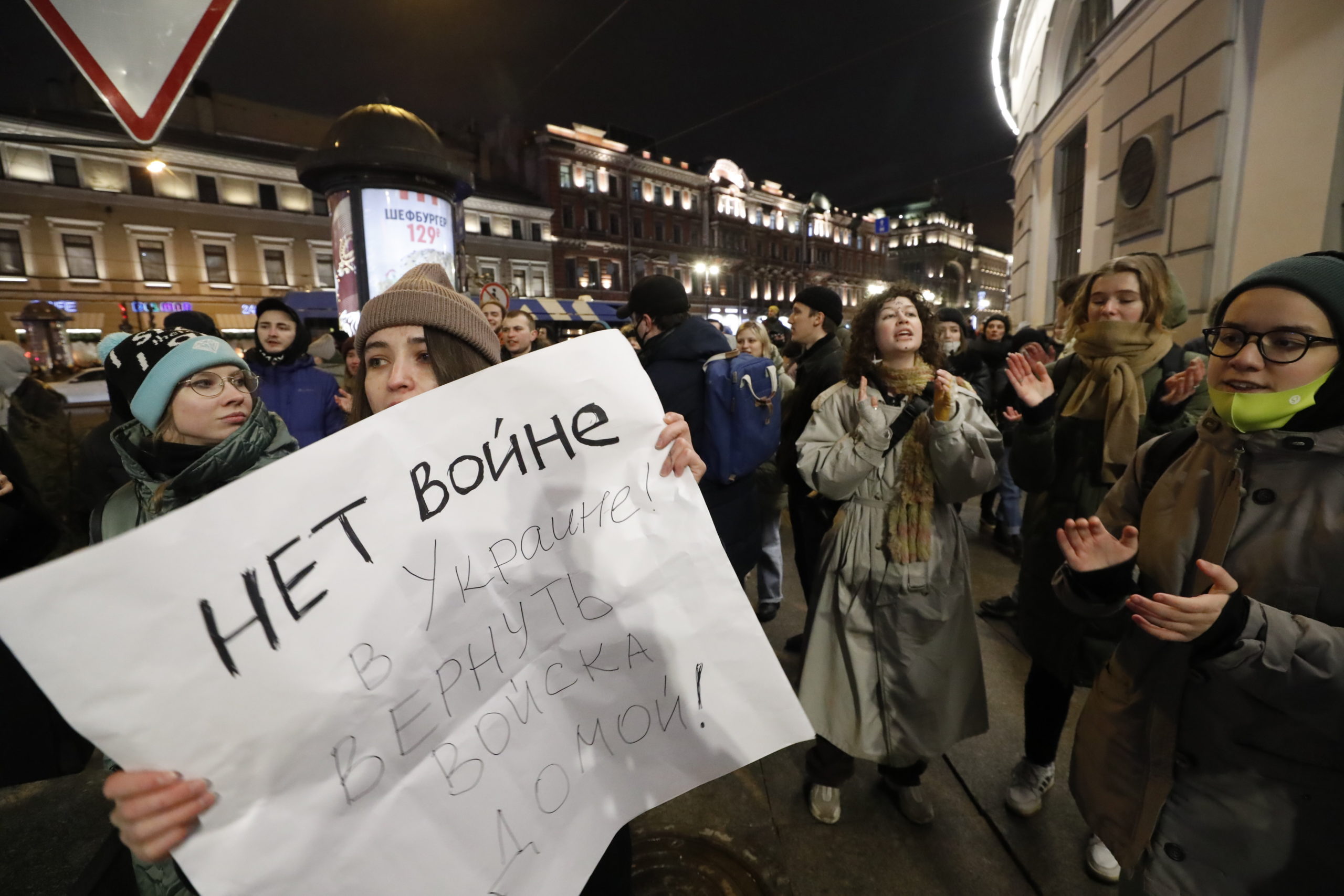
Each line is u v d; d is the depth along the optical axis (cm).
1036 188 1350
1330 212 509
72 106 2359
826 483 178
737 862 174
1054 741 181
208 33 195
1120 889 114
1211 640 85
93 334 2353
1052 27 1227
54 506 310
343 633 70
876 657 177
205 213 2522
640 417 91
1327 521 86
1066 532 109
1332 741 86
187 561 62
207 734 62
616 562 88
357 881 68
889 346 180
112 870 162
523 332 375
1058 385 201
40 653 56
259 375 293
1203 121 651
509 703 80
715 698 91
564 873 80
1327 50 510
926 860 174
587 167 3575
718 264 4391
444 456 79
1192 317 667
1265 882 93
